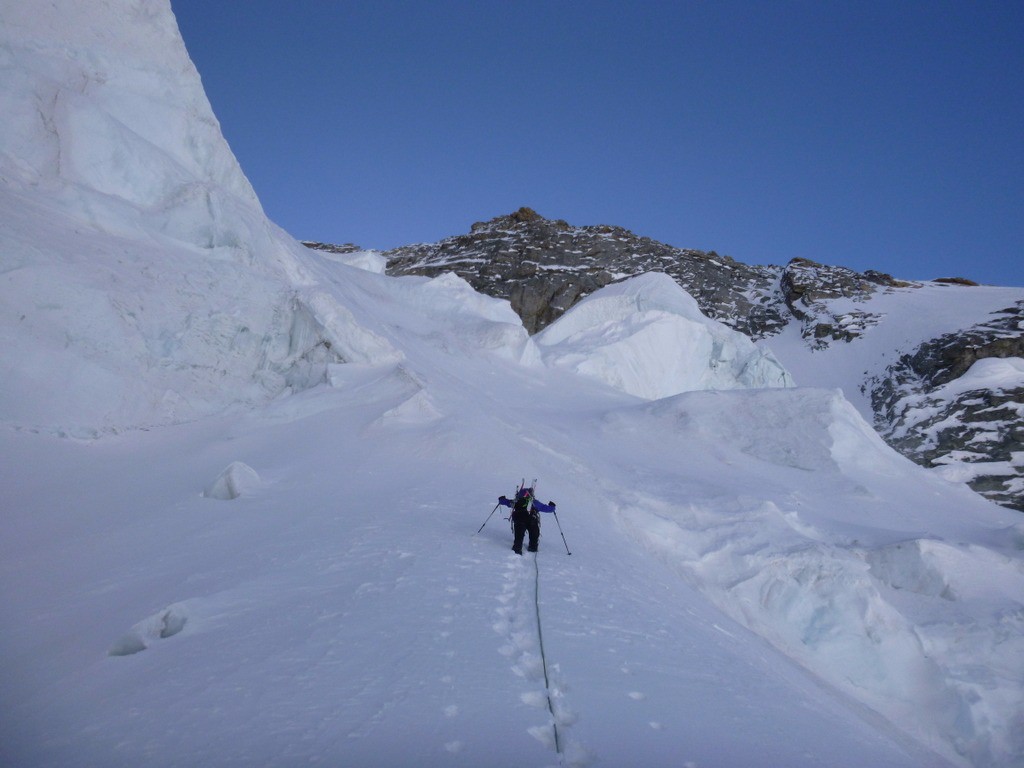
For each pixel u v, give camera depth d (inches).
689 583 529.0
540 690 206.4
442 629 248.4
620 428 1039.6
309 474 588.4
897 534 663.8
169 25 1015.0
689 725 207.5
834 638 484.7
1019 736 426.6
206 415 768.3
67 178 810.2
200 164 1011.3
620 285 1911.9
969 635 497.0
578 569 387.5
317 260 1477.6
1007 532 730.2
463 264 2847.0
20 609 288.0
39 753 157.9
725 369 1860.2
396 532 405.7
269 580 304.8
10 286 646.5
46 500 484.7
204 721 171.8
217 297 844.0
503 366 1429.6
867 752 248.8
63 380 650.2
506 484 611.2
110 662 223.1
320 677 199.0
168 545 385.7
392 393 831.7
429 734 168.2
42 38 874.8
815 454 936.9
